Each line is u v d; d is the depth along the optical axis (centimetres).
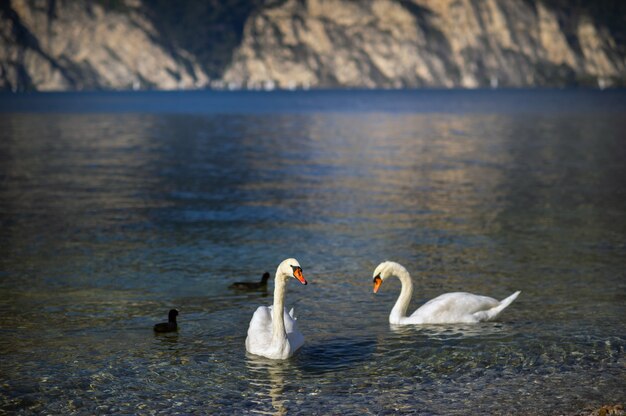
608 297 1631
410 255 2064
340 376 1185
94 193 3269
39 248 2153
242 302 1634
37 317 1516
